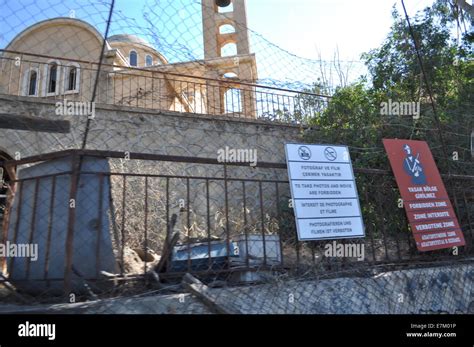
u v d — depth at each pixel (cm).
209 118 854
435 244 412
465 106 693
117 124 791
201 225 644
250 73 916
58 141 747
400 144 440
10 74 931
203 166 773
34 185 334
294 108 895
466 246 463
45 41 606
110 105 791
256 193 778
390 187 439
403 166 430
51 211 299
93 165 330
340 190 380
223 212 660
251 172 800
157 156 328
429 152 459
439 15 792
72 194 292
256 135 876
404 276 381
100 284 301
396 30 806
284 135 886
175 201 689
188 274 308
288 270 357
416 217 412
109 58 1048
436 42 763
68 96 926
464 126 648
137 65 1565
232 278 346
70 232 284
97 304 259
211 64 804
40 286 304
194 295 289
